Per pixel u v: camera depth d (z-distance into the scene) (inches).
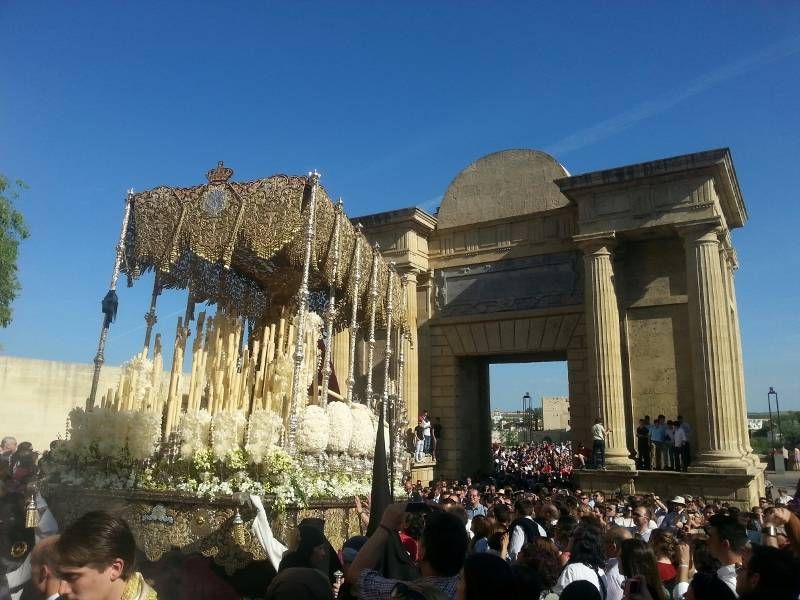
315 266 481.7
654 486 828.0
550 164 1043.3
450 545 177.5
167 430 404.2
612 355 880.3
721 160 841.5
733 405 815.7
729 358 829.8
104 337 439.5
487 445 1140.5
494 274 1058.1
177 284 523.5
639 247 946.1
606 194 919.7
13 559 205.9
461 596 153.7
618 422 863.1
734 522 271.1
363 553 191.3
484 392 1160.2
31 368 598.9
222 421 366.9
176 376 423.5
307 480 370.0
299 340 414.9
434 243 1116.5
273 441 364.8
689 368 892.6
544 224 1029.8
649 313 929.5
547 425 3752.5
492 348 1038.4
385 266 635.5
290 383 448.8
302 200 433.7
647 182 893.2
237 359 462.9
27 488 266.8
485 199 1085.1
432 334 1090.1
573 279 990.4
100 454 382.3
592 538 274.1
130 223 467.2
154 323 499.8
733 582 254.8
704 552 281.4
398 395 691.4
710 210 850.8
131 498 359.3
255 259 544.7
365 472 498.3
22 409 585.6
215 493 346.6
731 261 1064.2
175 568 308.0
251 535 335.6
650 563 236.4
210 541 342.6
